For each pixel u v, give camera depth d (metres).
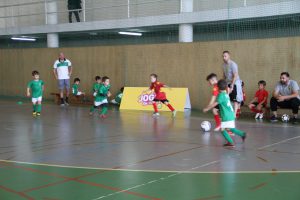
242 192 4.33
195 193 4.31
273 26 14.38
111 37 19.70
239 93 8.95
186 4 15.23
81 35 20.34
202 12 14.52
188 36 15.20
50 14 19.14
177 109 13.21
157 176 5.00
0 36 20.94
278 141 7.41
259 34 14.73
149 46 14.77
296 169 5.33
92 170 5.32
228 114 6.99
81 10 18.28
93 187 4.55
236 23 15.17
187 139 7.66
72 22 18.94
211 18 14.31
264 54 12.00
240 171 5.23
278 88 10.31
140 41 18.66
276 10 12.87
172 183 4.69
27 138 7.82
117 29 17.17
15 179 4.90
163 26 16.09
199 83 13.55
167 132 8.52
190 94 13.78
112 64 15.88
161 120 10.60
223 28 15.66
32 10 21.66
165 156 6.16
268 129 8.91
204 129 8.61
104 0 19.17
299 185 4.59
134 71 15.26
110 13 19.00
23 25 22.16
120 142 7.36
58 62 14.91
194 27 16.41
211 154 6.30
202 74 13.46
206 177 4.94
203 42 13.38
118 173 5.15
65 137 7.92
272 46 11.82
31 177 4.99
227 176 4.98
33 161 5.88
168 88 12.88
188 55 13.77
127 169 5.36
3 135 8.18
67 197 4.21
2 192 4.39
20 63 19.00
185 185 4.60
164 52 14.38
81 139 7.69
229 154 6.29
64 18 20.59
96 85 13.45
